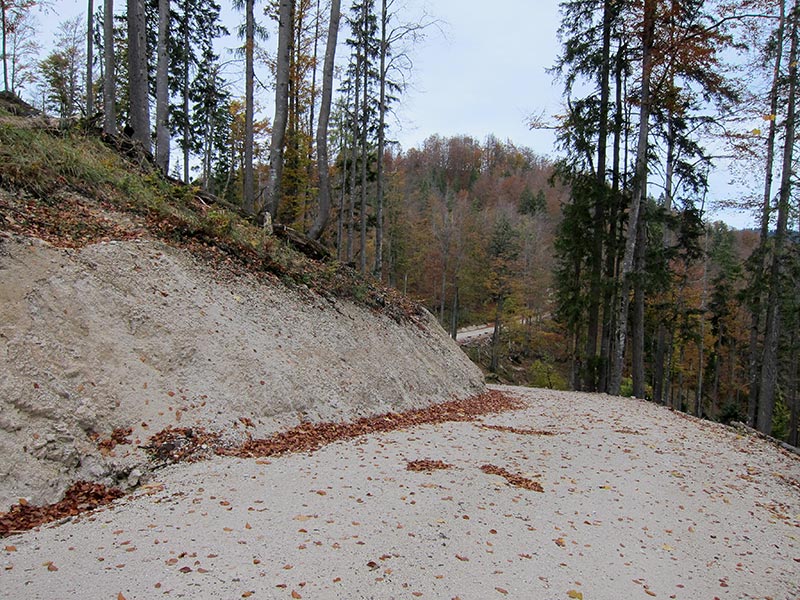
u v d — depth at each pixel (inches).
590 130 741.3
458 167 3462.1
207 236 395.5
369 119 968.9
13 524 166.6
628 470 313.3
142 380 255.8
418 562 164.9
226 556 153.6
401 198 1863.9
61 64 1103.0
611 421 489.1
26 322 226.2
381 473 251.0
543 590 158.6
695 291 1294.3
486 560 173.2
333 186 1175.6
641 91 693.9
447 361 586.9
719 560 203.9
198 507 189.8
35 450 194.5
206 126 1208.2
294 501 203.2
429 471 262.7
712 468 346.9
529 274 1715.1
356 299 510.0
